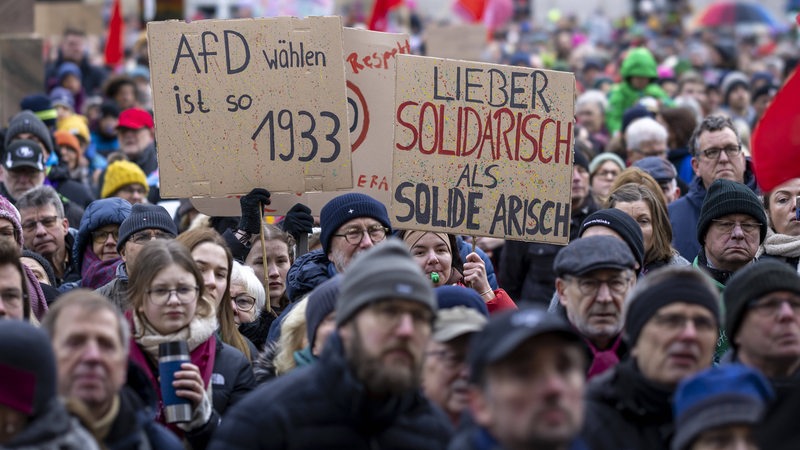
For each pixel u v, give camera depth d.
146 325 7.07
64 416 5.14
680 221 10.83
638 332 6.00
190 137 8.88
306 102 8.94
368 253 5.54
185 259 7.14
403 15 40.19
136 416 5.70
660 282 6.02
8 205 9.09
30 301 7.29
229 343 8.13
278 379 5.65
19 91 17.44
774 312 6.21
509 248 11.47
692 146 10.97
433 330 6.07
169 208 13.05
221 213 9.62
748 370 5.14
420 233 8.73
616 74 26.83
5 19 17.62
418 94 8.62
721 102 21.41
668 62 26.31
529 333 4.61
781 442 6.02
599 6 57.53
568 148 8.78
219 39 8.91
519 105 8.74
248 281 8.89
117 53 22.14
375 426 5.49
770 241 9.22
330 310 6.64
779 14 51.16
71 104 19.05
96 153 16.78
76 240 10.03
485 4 25.25
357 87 9.79
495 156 8.71
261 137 8.91
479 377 4.80
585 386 6.07
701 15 36.31
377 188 9.77
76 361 5.47
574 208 11.72
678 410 5.16
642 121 12.98
